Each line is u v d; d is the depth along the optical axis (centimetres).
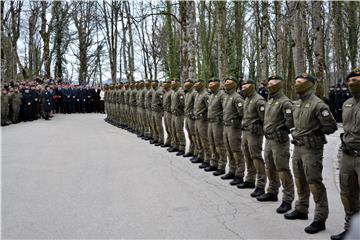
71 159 1094
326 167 912
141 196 736
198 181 849
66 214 641
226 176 869
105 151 1226
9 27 3042
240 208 665
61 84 2858
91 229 574
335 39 2558
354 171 504
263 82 1712
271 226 580
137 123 1662
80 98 2825
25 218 627
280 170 648
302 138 566
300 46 1223
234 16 2877
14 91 2020
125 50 3459
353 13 2553
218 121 900
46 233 563
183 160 1079
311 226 557
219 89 914
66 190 781
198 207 670
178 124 1170
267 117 670
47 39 2955
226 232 556
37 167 991
